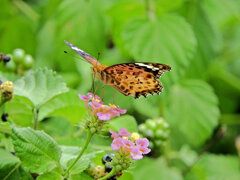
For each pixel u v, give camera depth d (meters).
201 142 0.65
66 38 0.65
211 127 0.65
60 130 0.51
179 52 0.56
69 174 0.35
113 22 0.62
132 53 0.56
